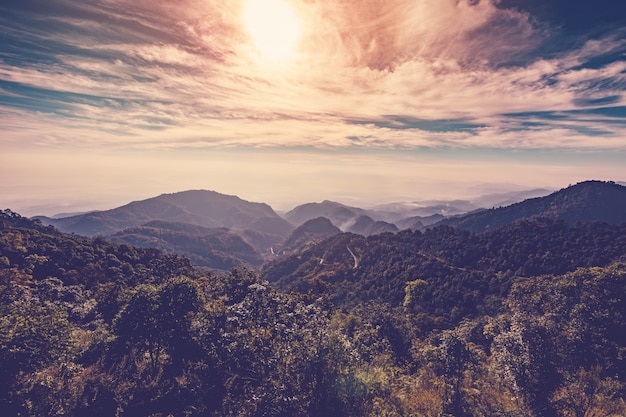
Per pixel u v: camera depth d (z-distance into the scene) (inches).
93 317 1545.3
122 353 982.4
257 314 826.8
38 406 669.3
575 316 841.5
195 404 724.0
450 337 796.6
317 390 639.8
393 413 644.7
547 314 860.0
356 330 1159.6
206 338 782.5
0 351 677.9
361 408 642.2
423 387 763.4
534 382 669.3
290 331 731.4
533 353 697.0
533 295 991.6
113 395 804.0
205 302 1004.6
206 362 795.4
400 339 1375.5
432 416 657.0
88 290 2021.4
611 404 612.4
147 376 900.6
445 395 710.5
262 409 613.9
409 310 2374.5
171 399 771.4
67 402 724.0
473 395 713.0
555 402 634.8
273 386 639.8
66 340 807.7
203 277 1897.1
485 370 802.8
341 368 671.8
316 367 651.5
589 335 780.0
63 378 761.0
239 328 768.3
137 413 745.6
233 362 727.7
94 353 989.8
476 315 2144.4
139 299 969.5
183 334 883.4
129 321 949.2
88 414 729.6
